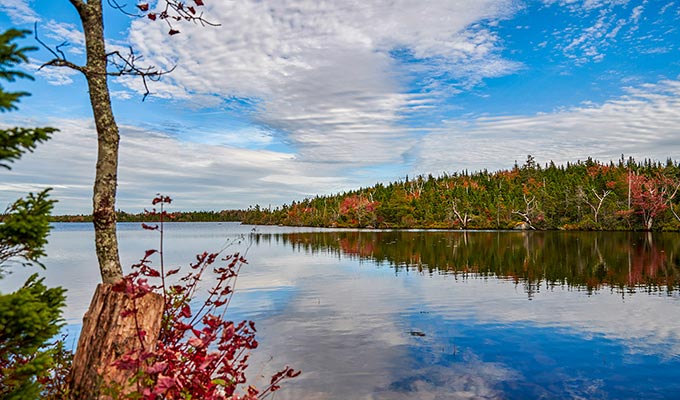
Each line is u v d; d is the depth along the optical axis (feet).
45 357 9.31
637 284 62.85
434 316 43.47
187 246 150.51
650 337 36.14
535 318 42.50
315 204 521.24
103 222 12.53
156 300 11.89
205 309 45.21
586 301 50.62
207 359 10.85
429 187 434.71
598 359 30.96
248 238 216.74
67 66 12.35
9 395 8.76
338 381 26.66
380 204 358.84
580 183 319.27
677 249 116.37
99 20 13.30
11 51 7.90
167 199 13.17
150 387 10.45
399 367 29.07
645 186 240.53
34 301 8.82
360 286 62.23
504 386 26.32
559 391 25.64
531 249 123.75
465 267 84.48
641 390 25.85
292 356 31.12
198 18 13.92
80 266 85.71
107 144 12.93
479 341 35.09
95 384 10.71
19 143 8.39
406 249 129.39
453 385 26.35
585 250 117.91
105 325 11.16
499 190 369.09
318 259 103.50
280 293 56.13
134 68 13.28
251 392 12.92
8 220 9.21
